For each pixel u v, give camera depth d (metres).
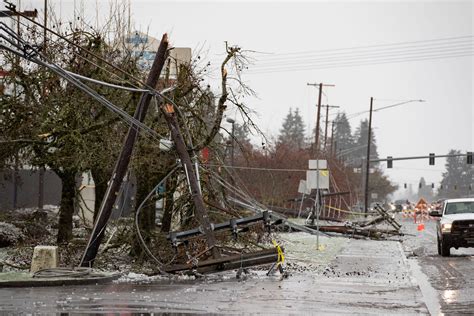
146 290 33.91
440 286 36.69
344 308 28.33
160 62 40.75
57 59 48.97
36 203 84.44
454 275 42.12
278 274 41.22
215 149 50.69
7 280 35.56
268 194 114.56
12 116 48.28
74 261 43.47
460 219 55.84
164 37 40.78
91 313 26.19
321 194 93.62
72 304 28.67
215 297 31.38
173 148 43.19
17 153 50.06
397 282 37.59
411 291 33.84
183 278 39.28
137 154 45.84
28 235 54.94
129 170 46.38
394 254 56.41
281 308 28.14
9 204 81.31
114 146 47.28
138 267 42.75
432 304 30.05
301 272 42.84
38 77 48.34
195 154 46.16
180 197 47.59
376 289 34.62
